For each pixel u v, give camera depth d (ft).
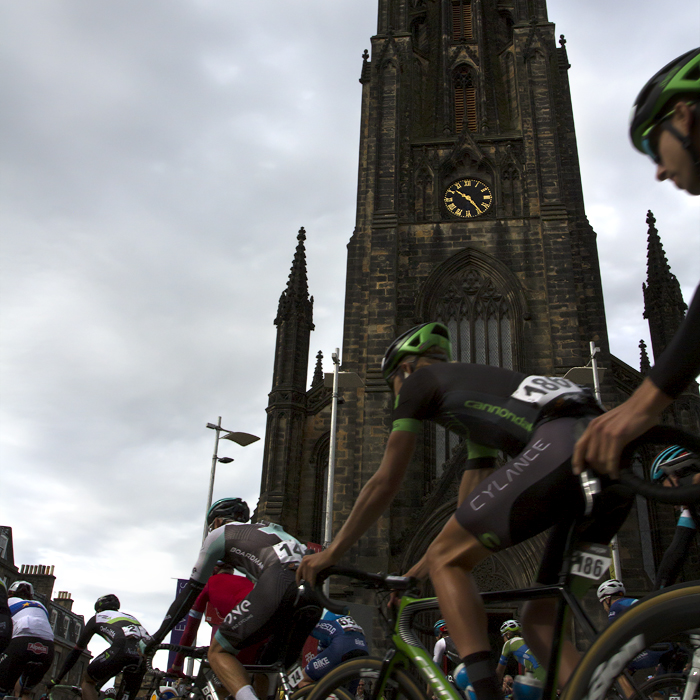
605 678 8.05
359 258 151.43
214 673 17.31
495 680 9.12
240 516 19.16
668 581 16.65
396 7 181.06
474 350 140.26
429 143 161.89
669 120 7.90
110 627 27.09
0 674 31.24
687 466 14.53
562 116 168.66
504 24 191.01
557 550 10.08
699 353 7.22
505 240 148.15
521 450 10.46
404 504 125.90
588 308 145.69
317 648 31.99
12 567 152.87
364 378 137.80
